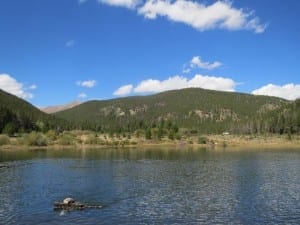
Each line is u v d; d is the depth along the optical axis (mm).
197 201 65188
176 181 87000
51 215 55656
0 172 103312
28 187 78562
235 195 70188
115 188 77562
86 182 85250
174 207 60906
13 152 182500
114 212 57500
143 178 91812
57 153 177625
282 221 52750
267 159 144125
